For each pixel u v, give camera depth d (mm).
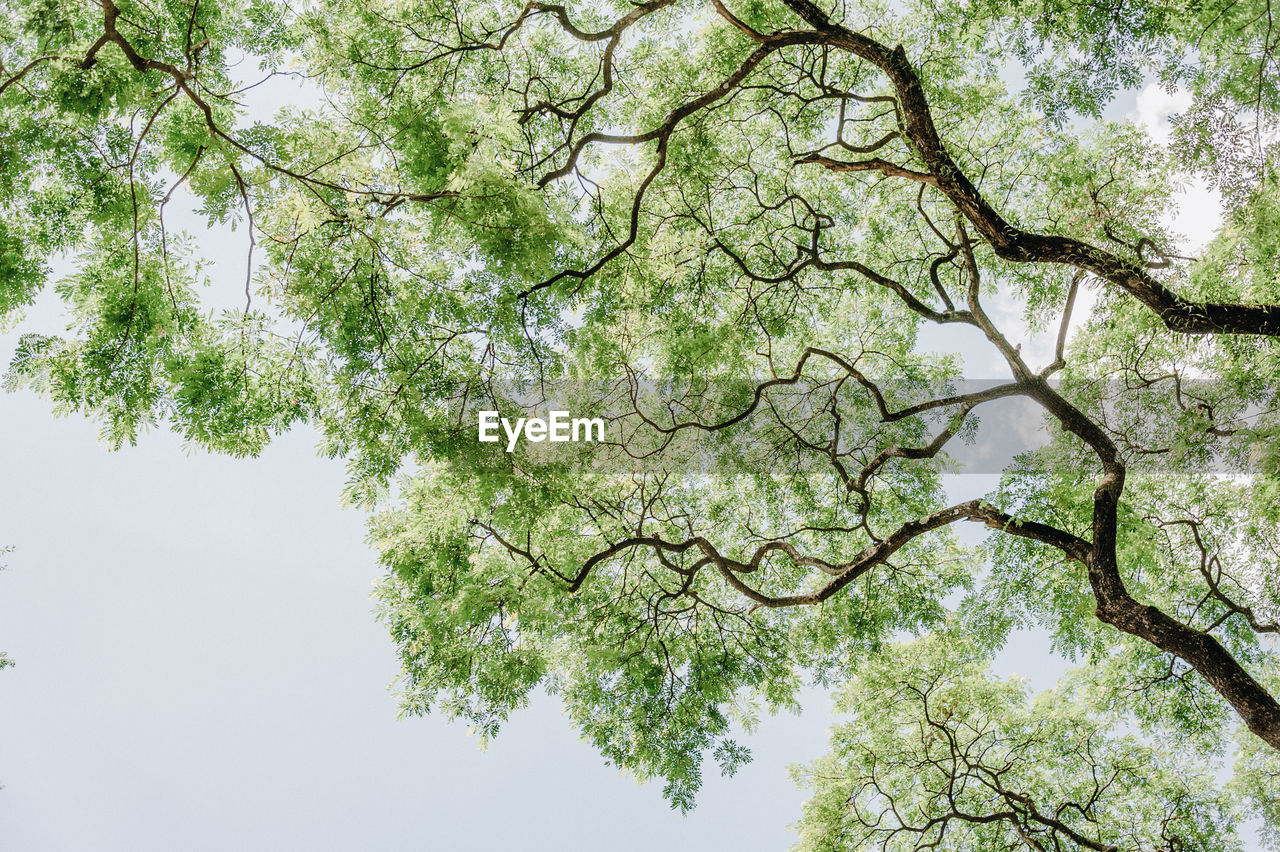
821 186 12500
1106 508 8391
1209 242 7910
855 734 13508
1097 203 9461
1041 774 13195
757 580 12367
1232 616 11133
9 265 7273
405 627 9898
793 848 13281
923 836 13016
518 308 8828
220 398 7801
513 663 9734
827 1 10438
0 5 5922
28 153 6988
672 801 10508
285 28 8086
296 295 7605
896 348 12844
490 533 9773
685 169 10602
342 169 7211
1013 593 11180
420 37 8727
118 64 6344
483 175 6770
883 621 11773
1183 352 9336
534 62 10258
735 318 11859
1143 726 12023
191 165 7000
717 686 11023
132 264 7652
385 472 8492
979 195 8422
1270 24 6855
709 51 10164
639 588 11469
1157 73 8195
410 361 8523
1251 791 12273
